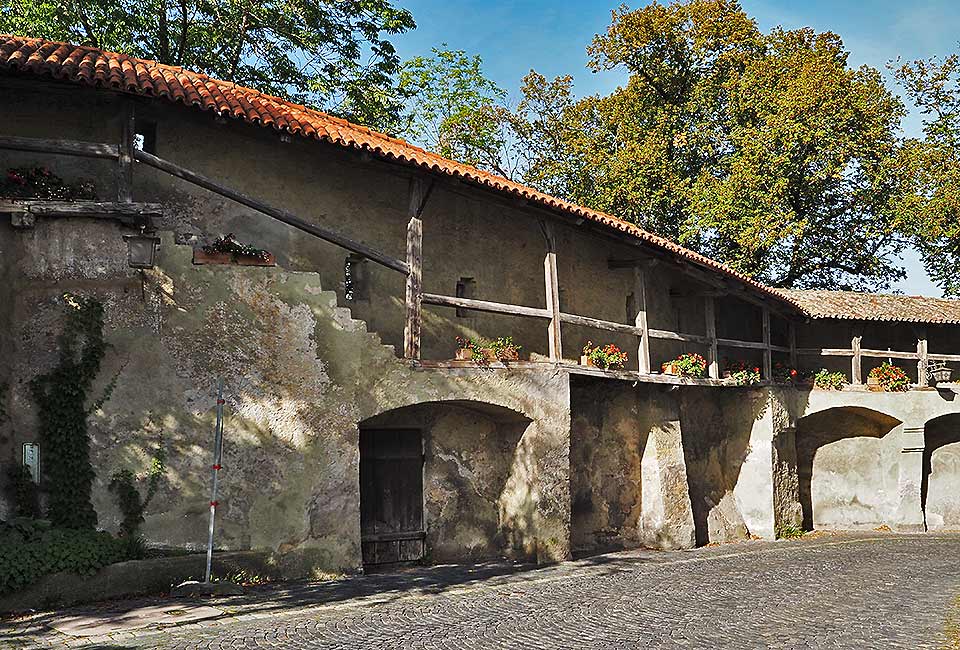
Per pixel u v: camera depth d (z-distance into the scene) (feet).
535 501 56.54
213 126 51.98
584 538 65.05
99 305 43.21
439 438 56.90
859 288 114.21
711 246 109.40
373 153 49.11
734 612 41.96
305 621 36.47
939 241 108.47
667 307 77.05
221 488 44.57
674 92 110.42
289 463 46.21
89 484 42.27
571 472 64.69
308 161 54.60
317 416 47.19
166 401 43.98
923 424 88.69
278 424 46.11
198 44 86.53
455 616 38.60
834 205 108.68
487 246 61.62
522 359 62.03
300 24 87.66
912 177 105.70
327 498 47.21
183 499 43.80
